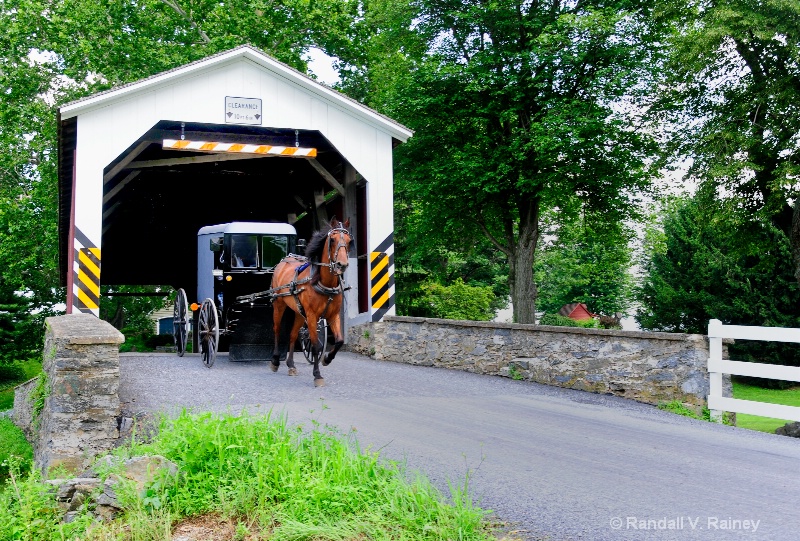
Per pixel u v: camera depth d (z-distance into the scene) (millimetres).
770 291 27047
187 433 6168
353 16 29078
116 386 7801
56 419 7590
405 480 5602
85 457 7602
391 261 15938
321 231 10859
